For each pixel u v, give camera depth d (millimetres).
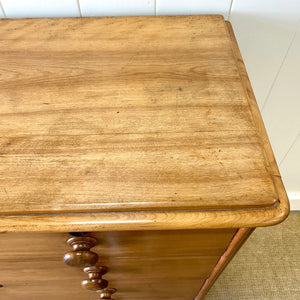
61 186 378
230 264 1120
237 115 448
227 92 476
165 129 434
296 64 741
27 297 765
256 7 615
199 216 366
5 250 483
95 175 388
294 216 1255
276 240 1179
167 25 578
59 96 473
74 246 450
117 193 373
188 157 405
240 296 1053
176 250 513
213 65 512
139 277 647
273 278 1090
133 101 467
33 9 605
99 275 572
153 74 501
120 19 590
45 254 505
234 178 385
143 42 548
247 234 449
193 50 534
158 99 469
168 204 366
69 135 427
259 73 766
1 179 385
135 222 362
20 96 473
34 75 500
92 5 603
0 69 507
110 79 495
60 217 364
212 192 374
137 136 426
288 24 648
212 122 441
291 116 906
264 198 370
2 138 424
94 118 446
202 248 508
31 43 545
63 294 750
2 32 562
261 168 394
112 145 416
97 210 367
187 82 490
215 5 609
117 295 769
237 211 370
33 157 405
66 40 551
